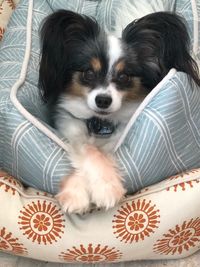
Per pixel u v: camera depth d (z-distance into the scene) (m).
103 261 0.39
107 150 0.39
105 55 0.39
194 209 0.37
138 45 0.40
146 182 0.38
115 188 0.34
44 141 0.36
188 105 0.38
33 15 0.51
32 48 0.47
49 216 0.36
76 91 0.40
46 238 0.36
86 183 0.34
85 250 0.36
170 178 0.38
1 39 0.54
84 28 0.40
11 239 0.36
